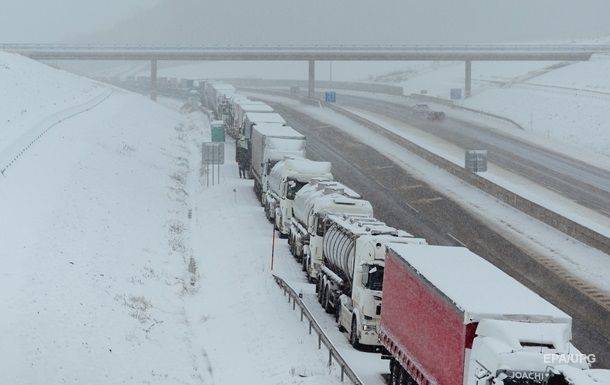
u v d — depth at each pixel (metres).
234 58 162.00
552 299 39.91
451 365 21.64
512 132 114.94
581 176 79.38
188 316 38.72
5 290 33.44
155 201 65.81
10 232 42.41
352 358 31.42
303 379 28.69
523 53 158.88
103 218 52.78
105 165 71.19
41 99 107.69
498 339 19.80
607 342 33.84
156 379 28.86
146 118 119.50
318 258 42.16
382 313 29.14
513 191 64.69
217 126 96.44
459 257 26.89
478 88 172.25
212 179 77.50
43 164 63.06
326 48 158.88
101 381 27.50
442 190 70.12
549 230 55.88
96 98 128.25
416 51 159.00
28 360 27.50
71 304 33.94
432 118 129.62
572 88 139.75
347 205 42.03
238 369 30.94
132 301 37.59
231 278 45.22
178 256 50.38
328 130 113.62
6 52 147.62
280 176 56.12
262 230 57.44
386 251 28.95
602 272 45.41
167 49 162.25
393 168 81.44
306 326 35.78
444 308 22.36
